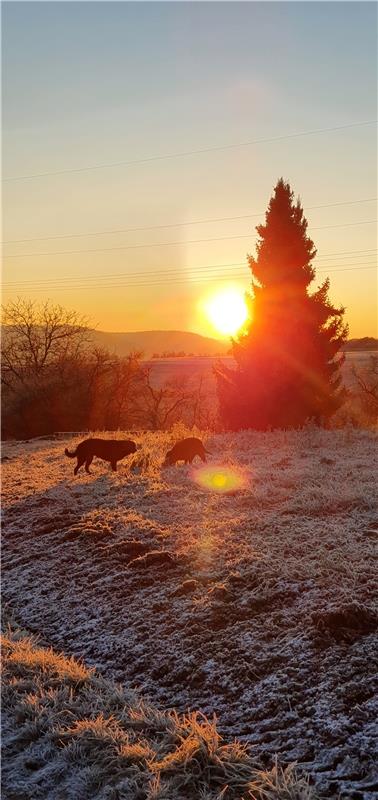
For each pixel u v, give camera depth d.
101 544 9.94
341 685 5.48
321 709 5.23
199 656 6.46
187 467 14.58
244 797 4.34
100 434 24.31
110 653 6.98
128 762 4.79
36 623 8.16
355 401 44.12
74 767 4.84
